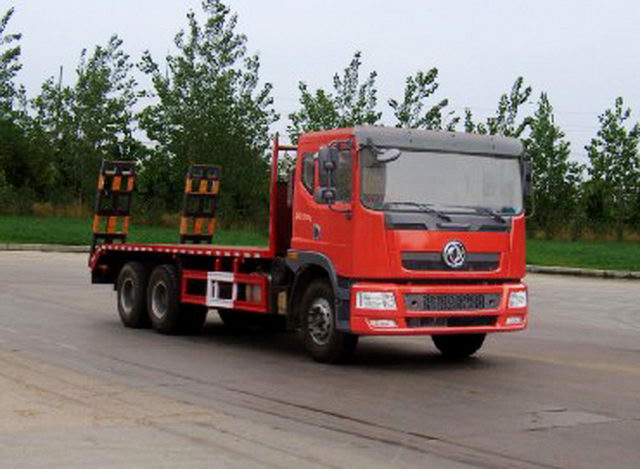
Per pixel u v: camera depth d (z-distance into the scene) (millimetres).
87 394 9172
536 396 9703
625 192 49438
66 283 21562
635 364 12148
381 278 10922
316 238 11586
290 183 12242
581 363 12148
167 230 41875
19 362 10906
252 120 43750
